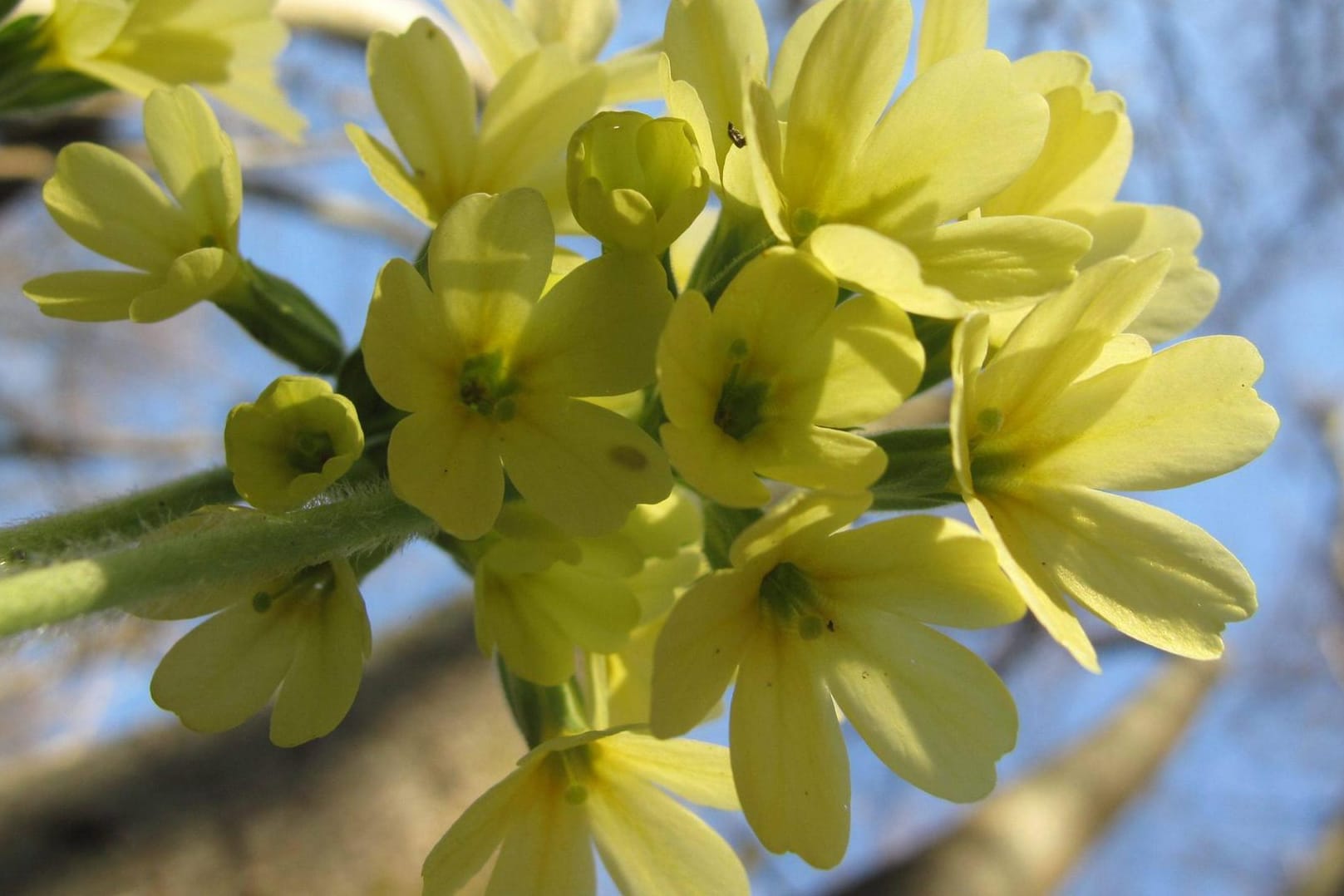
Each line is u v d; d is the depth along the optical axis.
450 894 0.14
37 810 0.21
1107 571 0.13
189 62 0.18
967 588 0.13
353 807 0.23
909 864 0.35
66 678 0.48
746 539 0.12
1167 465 0.14
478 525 0.13
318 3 0.31
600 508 0.13
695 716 0.12
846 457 0.13
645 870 0.15
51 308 0.15
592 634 0.14
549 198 0.16
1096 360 0.14
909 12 0.13
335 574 0.14
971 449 0.14
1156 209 0.16
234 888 0.21
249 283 0.15
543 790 0.15
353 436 0.13
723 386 0.13
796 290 0.13
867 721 0.13
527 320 0.13
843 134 0.14
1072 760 0.45
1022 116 0.13
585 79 0.16
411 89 0.16
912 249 0.13
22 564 0.14
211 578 0.12
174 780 0.22
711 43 0.14
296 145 0.40
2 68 0.17
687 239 0.17
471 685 0.28
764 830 0.13
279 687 0.14
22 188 0.31
